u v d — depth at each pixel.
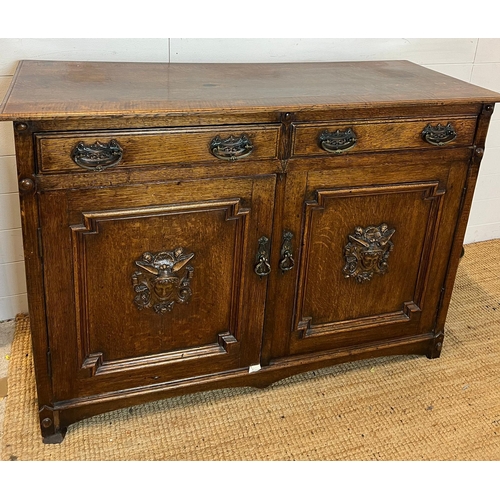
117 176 1.39
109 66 1.74
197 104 1.40
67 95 1.41
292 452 1.62
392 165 1.61
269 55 1.98
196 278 1.58
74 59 1.81
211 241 1.54
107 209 1.42
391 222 1.71
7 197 1.92
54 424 1.60
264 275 1.61
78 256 1.44
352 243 1.69
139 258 1.50
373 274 1.76
